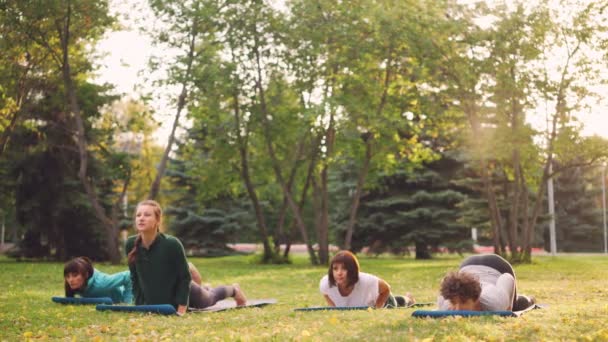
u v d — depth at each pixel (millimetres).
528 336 6598
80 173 31547
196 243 48625
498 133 31938
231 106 34188
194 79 30562
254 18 31641
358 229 46562
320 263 33750
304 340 6547
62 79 33875
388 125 31359
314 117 29922
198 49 32094
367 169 34094
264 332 7438
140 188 58219
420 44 30531
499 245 33969
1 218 41062
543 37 30891
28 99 34438
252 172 37500
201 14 30266
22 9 28781
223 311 10398
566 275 23328
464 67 30938
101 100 35719
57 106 35781
